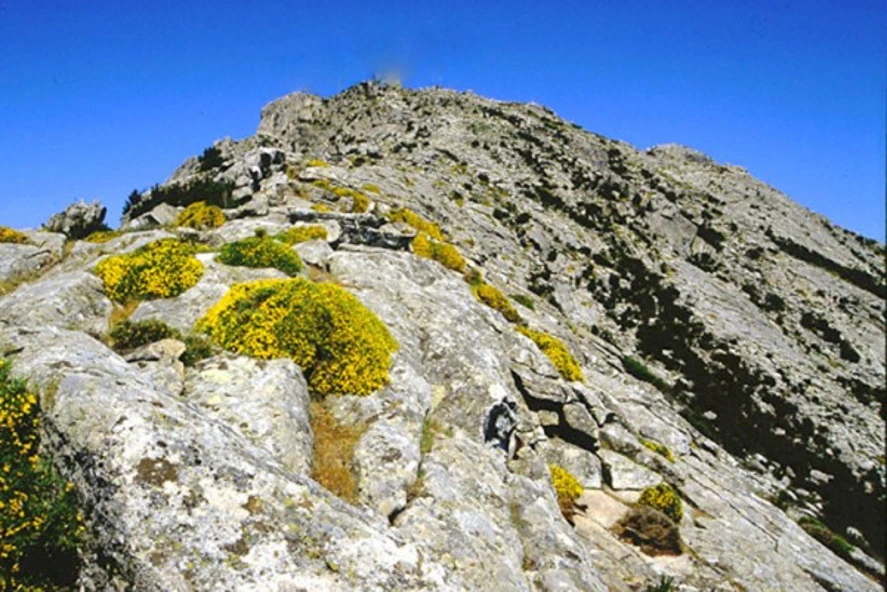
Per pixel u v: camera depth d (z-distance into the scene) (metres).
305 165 56.12
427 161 80.75
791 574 19.05
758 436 45.25
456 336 21.77
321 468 13.77
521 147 97.38
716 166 125.69
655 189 97.81
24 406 11.38
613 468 21.91
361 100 118.38
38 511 10.39
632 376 42.34
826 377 61.03
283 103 121.19
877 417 55.25
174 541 9.62
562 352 28.53
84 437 10.63
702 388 49.94
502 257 57.75
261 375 15.05
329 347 16.72
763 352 60.00
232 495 10.35
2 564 10.02
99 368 12.38
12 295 18.17
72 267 22.95
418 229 45.03
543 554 13.70
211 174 47.69
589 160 102.56
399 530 12.14
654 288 65.81
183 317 18.17
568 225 74.75
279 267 22.73
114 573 9.69
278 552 9.86
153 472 10.19
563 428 23.22
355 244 32.34
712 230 87.88
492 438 18.73
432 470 14.23
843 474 43.31
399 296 23.86
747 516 23.02
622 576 15.76
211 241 27.25
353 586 9.77
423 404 17.44
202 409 13.28
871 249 107.75
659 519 18.31
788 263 87.06
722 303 67.62
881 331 76.81
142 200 45.34
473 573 11.71
